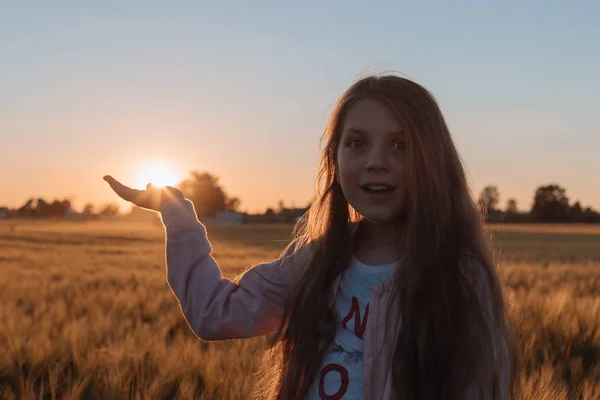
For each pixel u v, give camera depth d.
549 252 36.62
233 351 5.07
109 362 4.86
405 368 1.44
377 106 1.57
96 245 43.09
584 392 4.15
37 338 5.59
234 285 1.78
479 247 1.58
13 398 4.29
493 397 1.43
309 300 1.63
